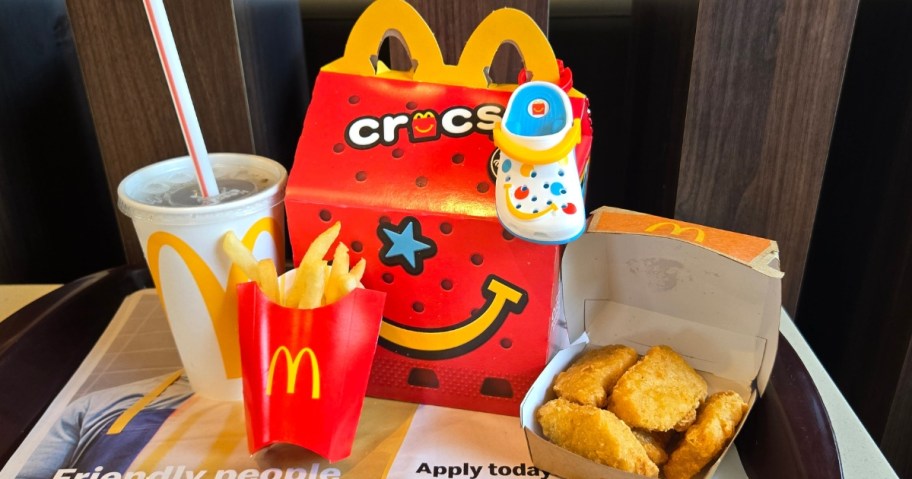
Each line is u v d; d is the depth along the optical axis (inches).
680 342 34.3
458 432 32.3
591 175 56.5
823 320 54.4
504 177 27.5
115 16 39.2
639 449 28.1
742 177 41.5
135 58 40.3
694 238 30.1
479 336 32.0
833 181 51.0
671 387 30.9
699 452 28.7
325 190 31.2
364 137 31.7
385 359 33.6
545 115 27.1
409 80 32.4
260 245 32.5
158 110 41.8
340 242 31.7
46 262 54.2
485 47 31.4
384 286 32.2
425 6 39.4
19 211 50.6
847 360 50.9
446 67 32.0
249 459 30.5
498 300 31.1
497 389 33.4
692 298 33.0
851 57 47.6
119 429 32.3
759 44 38.1
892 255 43.9
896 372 43.6
